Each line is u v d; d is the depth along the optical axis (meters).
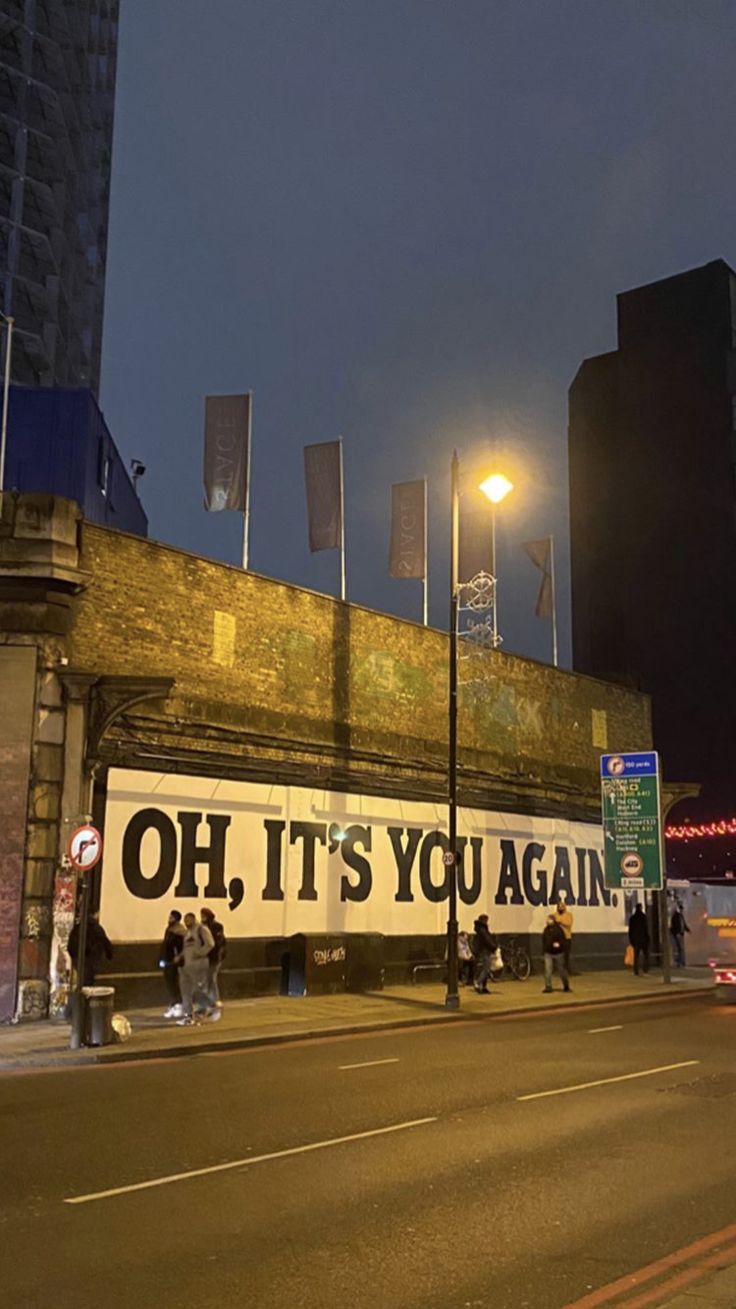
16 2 68.50
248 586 26.20
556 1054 16.84
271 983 25.31
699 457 69.25
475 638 34.00
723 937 29.97
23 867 20.78
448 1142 10.61
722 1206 8.45
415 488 32.50
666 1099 12.91
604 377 76.38
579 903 36.00
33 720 21.23
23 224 67.06
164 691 21.61
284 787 26.41
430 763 30.67
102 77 96.38
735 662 65.81
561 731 36.62
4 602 21.50
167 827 23.66
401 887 29.33
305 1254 7.27
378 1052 17.23
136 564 23.73
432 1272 6.93
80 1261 7.08
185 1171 9.45
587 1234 7.73
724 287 70.31
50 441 32.47
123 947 22.39
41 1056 16.25
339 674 28.38
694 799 65.81
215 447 28.48
